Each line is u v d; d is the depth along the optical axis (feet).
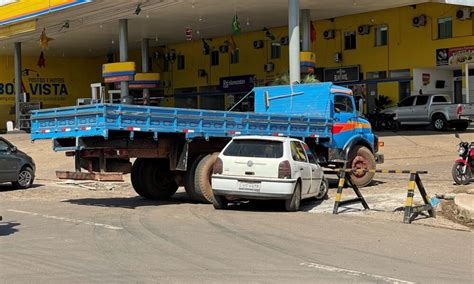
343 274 24.64
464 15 111.75
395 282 23.40
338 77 133.18
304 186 44.29
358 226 36.63
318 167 48.11
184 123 45.01
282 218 39.86
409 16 121.19
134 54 178.70
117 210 44.86
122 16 119.75
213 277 24.00
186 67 165.68
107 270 25.21
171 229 35.55
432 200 41.63
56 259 27.43
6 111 176.86
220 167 42.65
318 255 28.35
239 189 41.96
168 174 52.44
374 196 51.08
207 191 47.60
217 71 157.99
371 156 59.31
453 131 109.40
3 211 44.75
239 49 152.25
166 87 171.12
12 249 29.78
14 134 141.90
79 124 42.37
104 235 33.60
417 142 94.22
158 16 120.06
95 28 133.39
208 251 29.14
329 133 56.80
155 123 43.14
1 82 176.35
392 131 113.91
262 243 31.19
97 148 43.60
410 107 113.50
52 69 183.52
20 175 62.59
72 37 146.72
